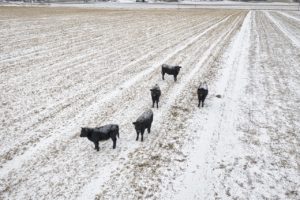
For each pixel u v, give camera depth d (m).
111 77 19.30
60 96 15.84
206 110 14.21
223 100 15.46
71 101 15.20
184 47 29.42
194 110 14.21
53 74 19.67
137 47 29.33
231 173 9.30
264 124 12.70
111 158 10.07
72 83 17.97
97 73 20.16
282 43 31.30
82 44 30.41
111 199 8.09
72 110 14.11
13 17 52.22
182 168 9.55
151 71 20.80
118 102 15.12
